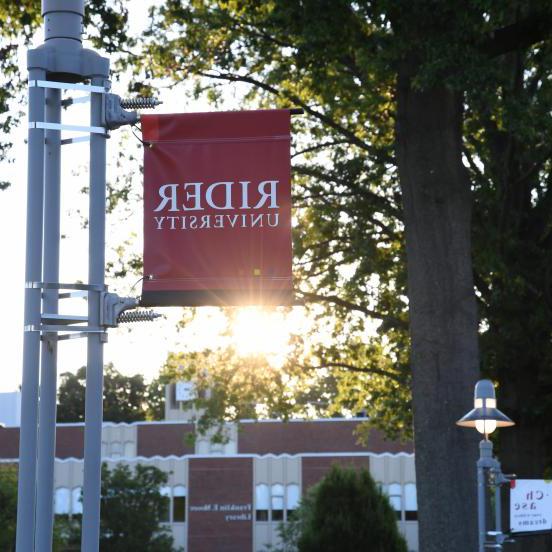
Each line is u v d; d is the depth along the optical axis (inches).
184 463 2465.6
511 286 814.5
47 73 333.7
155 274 364.2
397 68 622.2
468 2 559.8
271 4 723.4
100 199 329.7
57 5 334.3
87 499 319.0
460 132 637.9
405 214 629.6
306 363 1046.4
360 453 2469.2
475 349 613.6
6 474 1750.7
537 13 626.8
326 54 637.9
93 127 330.0
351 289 971.3
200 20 879.1
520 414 882.8
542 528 514.9
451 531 591.8
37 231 323.6
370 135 942.4
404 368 989.8
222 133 367.9
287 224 364.5
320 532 1385.3
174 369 1071.6
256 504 2454.5
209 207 365.4
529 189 899.4
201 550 2426.2
